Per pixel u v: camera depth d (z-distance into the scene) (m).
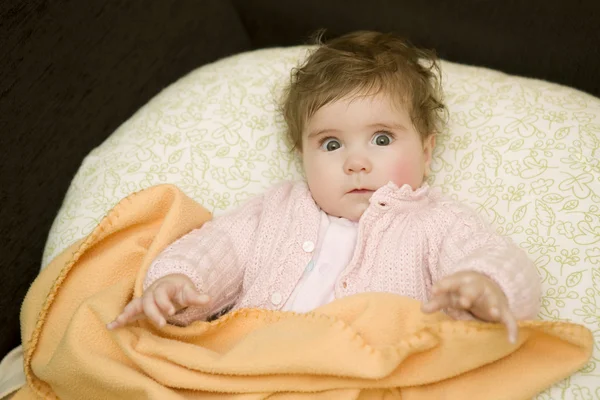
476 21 1.67
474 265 0.91
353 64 1.23
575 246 1.11
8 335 1.39
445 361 0.92
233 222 1.21
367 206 1.18
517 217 1.18
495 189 1.23
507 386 0.94
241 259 1.19
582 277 1.08
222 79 1.48
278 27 1.86
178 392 0.99
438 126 1.34
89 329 1.02
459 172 1.29
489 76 1.42
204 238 1.15
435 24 1.70
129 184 1.32
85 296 1.12
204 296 0.96
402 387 0.96
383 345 0.96
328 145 1.22
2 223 1.40
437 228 1.12
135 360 0.98
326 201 1.21
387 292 1.05
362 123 1.18
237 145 1.39
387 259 1.12
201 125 1.40
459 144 1.32
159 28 1.68
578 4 1.59
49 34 1.49
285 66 1.50
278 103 1.43
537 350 0.95
